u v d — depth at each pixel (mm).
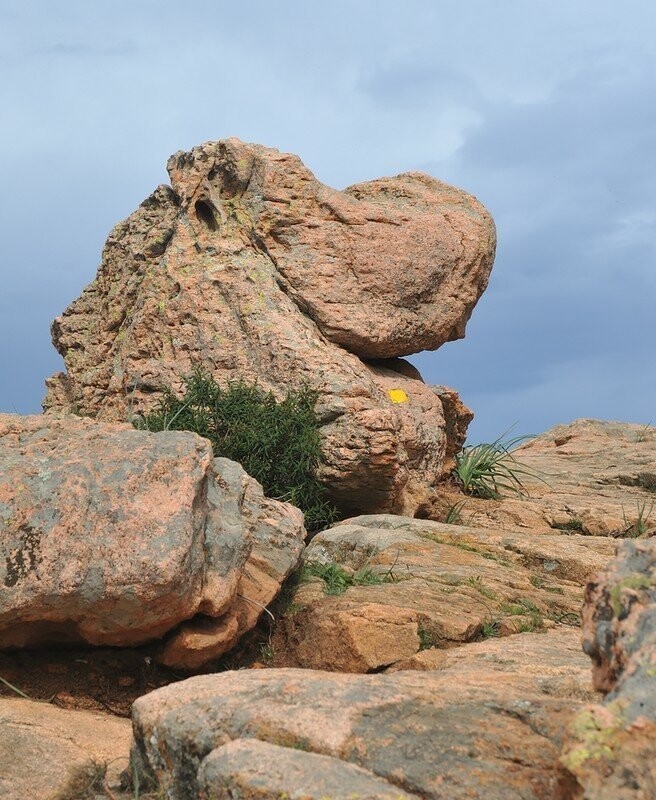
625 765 3166
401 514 10828
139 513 6168
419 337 11930
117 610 6055
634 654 3531
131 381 11383
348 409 10289
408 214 12062
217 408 10352
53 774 4844
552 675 5336
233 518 6750
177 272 11617
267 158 11812
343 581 8133
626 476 14117
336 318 11336
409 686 4504
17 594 5953
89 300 12961
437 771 3773
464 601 7824
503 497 12812
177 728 4379
